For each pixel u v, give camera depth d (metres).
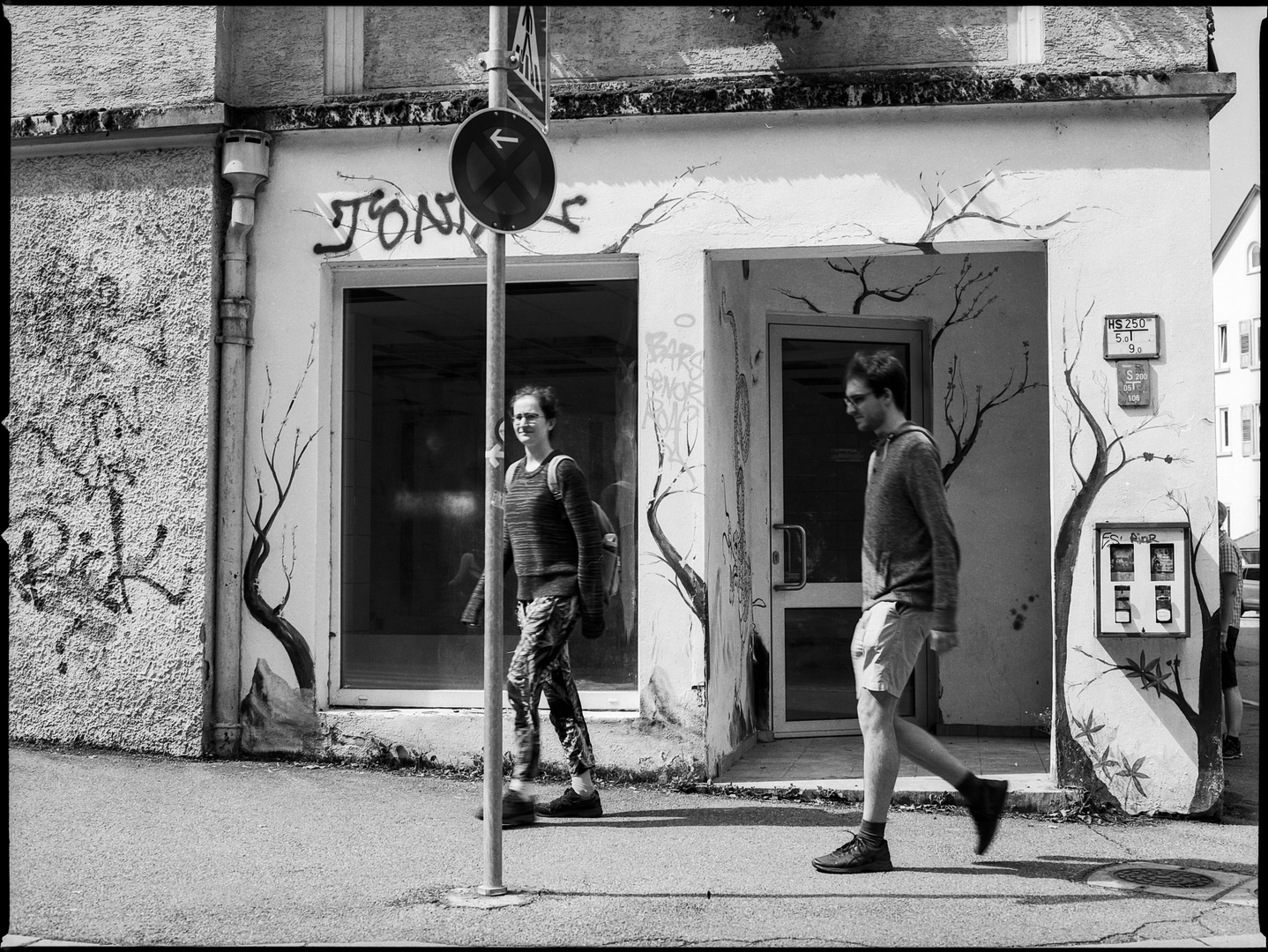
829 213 6.71
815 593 8.53
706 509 6.77
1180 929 4.30
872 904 4.57
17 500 7.34
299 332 7.23
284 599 7.16
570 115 6.87
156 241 7.26
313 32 7.36
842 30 6.90
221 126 7.14
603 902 4.55
